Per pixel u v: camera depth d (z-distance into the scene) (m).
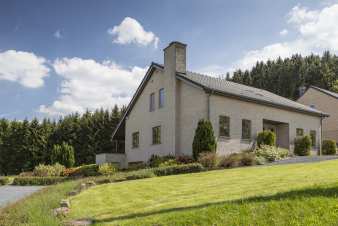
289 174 11.60
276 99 27.28
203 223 6.23
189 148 22.06
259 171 13.49
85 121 42.66
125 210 7.99
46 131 42.34
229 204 6.87
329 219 6.03
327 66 65.12
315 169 12.47
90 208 8.66
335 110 36.28
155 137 25.31
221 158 18.47
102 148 42.22
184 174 15.27
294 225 5.97
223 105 21.98
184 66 23.91
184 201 8.20
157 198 9.27
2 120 41.84
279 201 6.76
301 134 27.19
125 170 23.28
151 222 6.42
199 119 21.50
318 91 38.16
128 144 28.84
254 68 73.00
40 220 7.05
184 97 22.97
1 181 21.69
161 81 25.14
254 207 6.60
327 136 35.91
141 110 27.41
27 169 40.88
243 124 23.06
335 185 7.66
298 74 64.06
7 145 41.19
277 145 26.53
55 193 10.99
